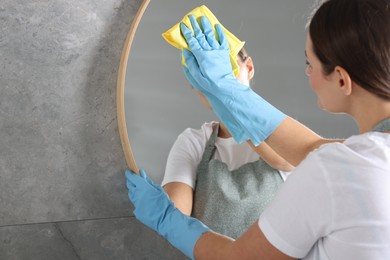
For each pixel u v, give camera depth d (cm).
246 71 161
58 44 130
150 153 146
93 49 133
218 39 138
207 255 102
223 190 151
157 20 144
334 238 86
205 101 153
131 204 139
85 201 135
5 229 130
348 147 87
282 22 170
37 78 129
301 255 90
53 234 133
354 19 82
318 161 86
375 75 82
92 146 135
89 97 134
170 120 148
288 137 124
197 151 152
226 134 155
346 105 91
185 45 131
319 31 87
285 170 155
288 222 87
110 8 133
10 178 129
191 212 149
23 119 129
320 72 89
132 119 143
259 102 127
